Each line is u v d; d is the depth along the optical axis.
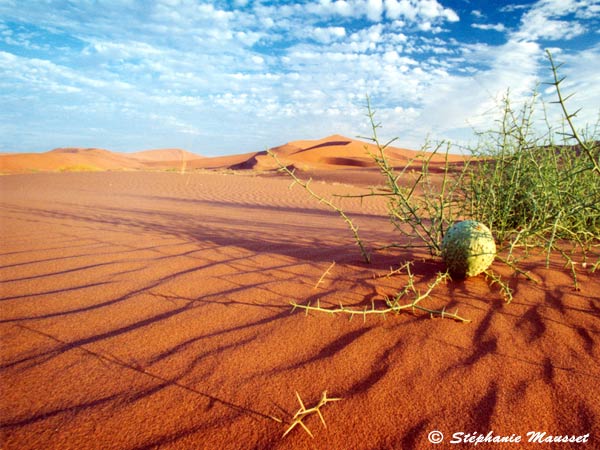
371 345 1.75
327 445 1.16
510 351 1.69
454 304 2.21
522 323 1.96
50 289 2.43
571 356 1.64
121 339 1.80
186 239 3.95
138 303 2.22
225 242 3.84
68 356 1.65
